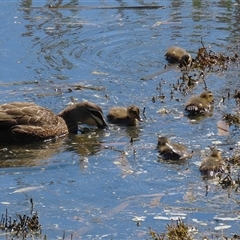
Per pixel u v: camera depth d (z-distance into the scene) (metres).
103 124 15.35
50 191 12.10
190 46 20.69
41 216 11.23
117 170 12.94
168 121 15.47
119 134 14.90
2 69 18.39
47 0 24.20
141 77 18.16
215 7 24.06
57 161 13.41
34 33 21.09
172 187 12.23
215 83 17.73
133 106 15.40
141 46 20.50
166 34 21.56
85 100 16.66
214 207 11.50
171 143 13.76
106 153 13.80
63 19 22.42
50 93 17.00
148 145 14.16
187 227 10.67
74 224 11.00
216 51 20.11
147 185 12.32
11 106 14.78
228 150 13.80
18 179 12.56
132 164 13.20
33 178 12.61
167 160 13.35
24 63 18.83
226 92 17.09
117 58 19.50
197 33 21.69
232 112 15.86
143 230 10.81
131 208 11.50
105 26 21.95
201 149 13.88
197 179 12.52
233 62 19.23
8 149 14.10
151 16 23.09
